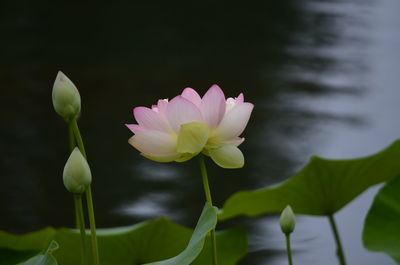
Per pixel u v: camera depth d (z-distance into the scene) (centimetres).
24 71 1195
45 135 965
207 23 1534
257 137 938
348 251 684
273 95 1077
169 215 739
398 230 404
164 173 860
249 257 661
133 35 1434
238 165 330
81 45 1350
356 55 1262
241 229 403
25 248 400
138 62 1254
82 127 992
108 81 1155
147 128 331
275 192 417
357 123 968
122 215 743
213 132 330
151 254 395
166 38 1413
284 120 991
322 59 1249
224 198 781
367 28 1444
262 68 1212
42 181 832
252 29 1476
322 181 416
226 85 1123
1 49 1314
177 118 328
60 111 331
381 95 1063
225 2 1739
